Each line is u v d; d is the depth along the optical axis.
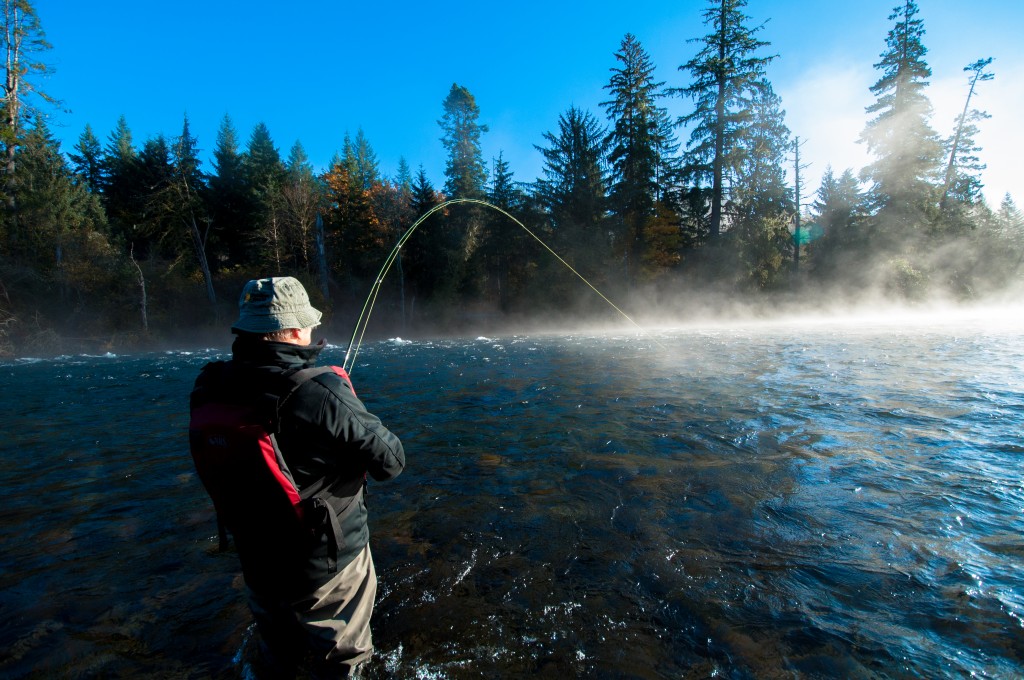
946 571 2.69
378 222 39.53
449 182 41.12
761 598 2.54
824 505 3.57
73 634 2.43
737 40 29.58
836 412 6.09
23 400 8.98
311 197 36.28
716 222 31.41
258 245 35.69
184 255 33.53
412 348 19.27
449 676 2.07
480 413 6.86
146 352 22.78
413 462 4.89
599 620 2.42
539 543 3.22
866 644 2.18
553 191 35.12
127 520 3.76
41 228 26.92
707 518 3.46
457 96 42.69
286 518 1.69
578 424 6.06
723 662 2.12
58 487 4.46
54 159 31.22
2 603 2.68
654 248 33.34
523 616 2.47
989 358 9.92
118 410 7.89
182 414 7.50
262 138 49.03
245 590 2.81
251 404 1.65
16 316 23.09
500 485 4.22
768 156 30.33
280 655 1.98
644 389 8.06
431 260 35.81
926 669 2.02
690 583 2.69
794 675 2.03
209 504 4.06
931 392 6.91
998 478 3.90
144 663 2.22
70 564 3.11
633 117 32.88
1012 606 2.37
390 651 2.22
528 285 36.88
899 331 17.44
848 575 2.70
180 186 31.56
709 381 8.57
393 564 3.01
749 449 4.87
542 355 14.30
